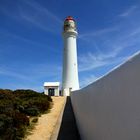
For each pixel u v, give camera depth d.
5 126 11.91
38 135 13.21
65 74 49.59
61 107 24.08
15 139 11.91
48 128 14.80
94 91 7.27
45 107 21.06
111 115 5.08
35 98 24.42
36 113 18.61
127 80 3.97
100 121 6.34
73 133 13.23
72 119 17.11
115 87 4.72
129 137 3.88
